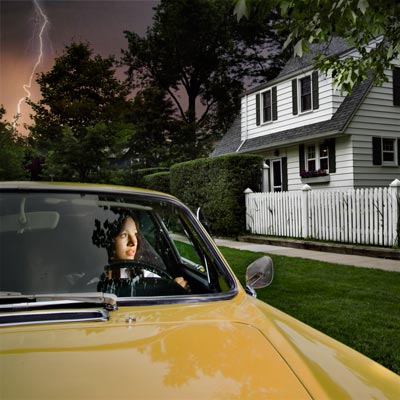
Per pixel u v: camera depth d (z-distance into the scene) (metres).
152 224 2.43
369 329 4.73
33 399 1.14
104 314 1.73
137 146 40.62
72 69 36.75
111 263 2.16
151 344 1.48
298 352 1.58
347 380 1.46
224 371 1.34
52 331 1.56
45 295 1.85
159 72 46.75
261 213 14.29
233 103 46.09
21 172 23.25
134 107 41.03
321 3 4.46
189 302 1.99
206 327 1.67
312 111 18.98
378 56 6.98
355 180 17.11
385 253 9.77
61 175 21.17
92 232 2.23
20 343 1.45
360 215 10.98
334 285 6.91
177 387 1.23
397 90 18.08
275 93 21.33
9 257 2.04
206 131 45.88
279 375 1.37
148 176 23.30
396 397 1.43
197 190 16.64
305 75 19.12
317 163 18.80
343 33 5.67
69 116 34.59
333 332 4.66
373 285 6.91
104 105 36.16
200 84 47.62
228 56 45.91
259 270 2.53
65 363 1.32
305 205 12.53
